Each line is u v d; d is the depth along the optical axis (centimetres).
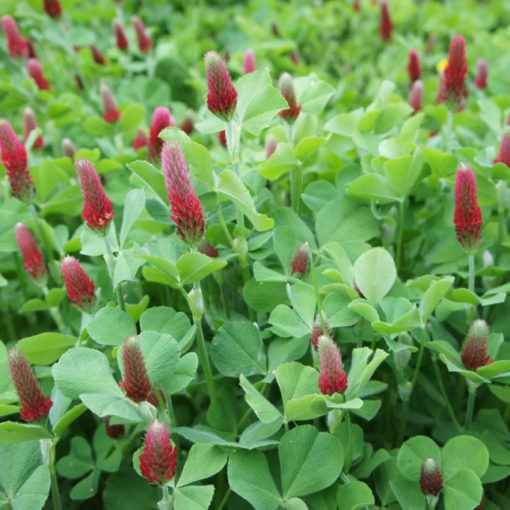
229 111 48
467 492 45
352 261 54
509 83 87
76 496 53
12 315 66
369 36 118
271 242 54
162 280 48
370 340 51
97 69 94
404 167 53
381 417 56
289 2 143
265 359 50
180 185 44
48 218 67
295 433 45
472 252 51
